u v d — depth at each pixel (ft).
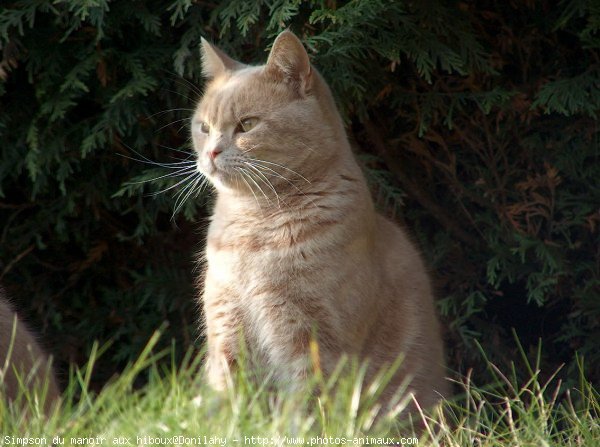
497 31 31.12
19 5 27.25
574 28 30.22
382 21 27.17
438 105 29.84
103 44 28.73
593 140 30.58
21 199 31.81
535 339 32.30
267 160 22.82
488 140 31.27
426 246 32.22
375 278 22.95
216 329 23.11
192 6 28.43
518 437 19.76
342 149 23.57
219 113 23.11
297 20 27.76
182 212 31.22
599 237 30.78
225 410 19.22
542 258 29.96
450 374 29.14
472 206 32.48
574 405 28.58
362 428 20.52
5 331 21.27
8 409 19.98
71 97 28.09
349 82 27.12
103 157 30.32
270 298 22.36
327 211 22.52
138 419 18.62
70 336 32.17
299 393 21.45
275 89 23.17
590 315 30.25
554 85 28.71
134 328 31.96
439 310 30.50
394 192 30.04
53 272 32.73
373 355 23.29
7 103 29.22
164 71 28.84
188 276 32.30
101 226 32.32
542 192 31.50
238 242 22.86
